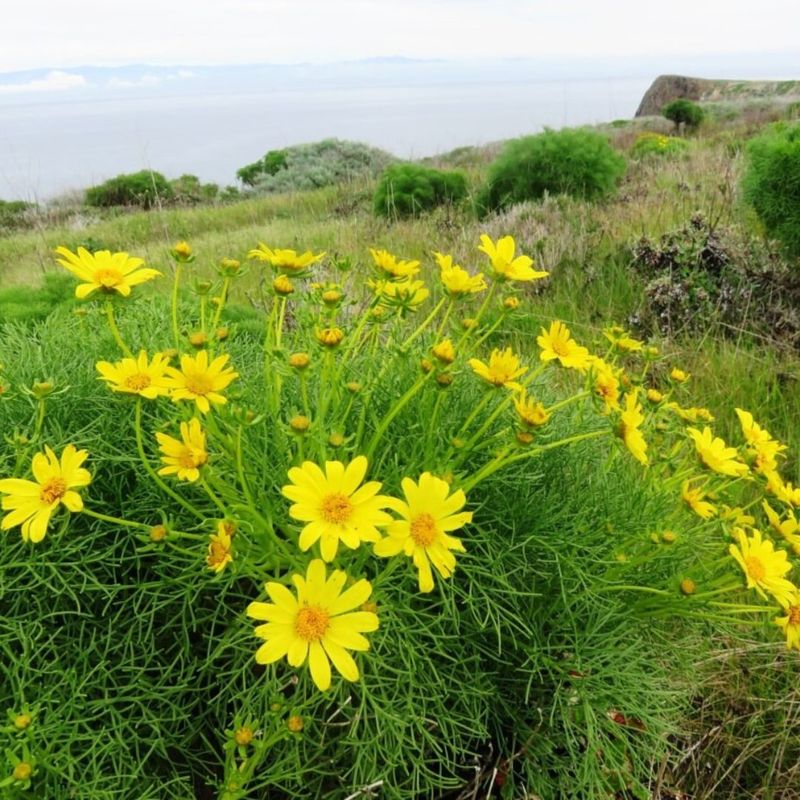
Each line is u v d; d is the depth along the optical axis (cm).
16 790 41
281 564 54
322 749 51
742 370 124
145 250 289
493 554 60
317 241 246
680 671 67
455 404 68
